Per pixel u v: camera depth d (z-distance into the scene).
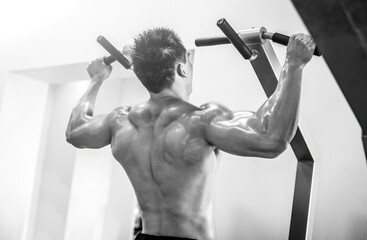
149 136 1.49
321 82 2.16
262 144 1.25
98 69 1.83
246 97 2.35
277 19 2.31
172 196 1.44
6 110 3.47
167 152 1.43
